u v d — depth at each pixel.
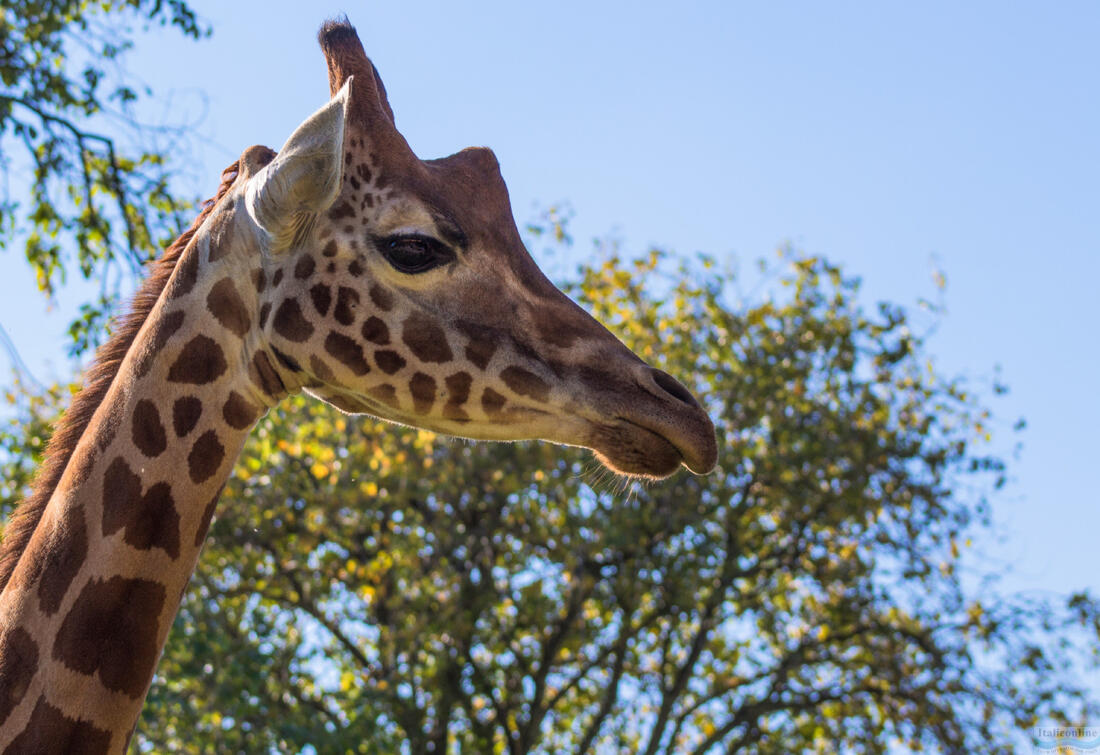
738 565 15.82
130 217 8.88
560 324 3.16
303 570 14.81
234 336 3.10
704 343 16.20
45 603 2.84
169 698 10.94
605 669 16.86
